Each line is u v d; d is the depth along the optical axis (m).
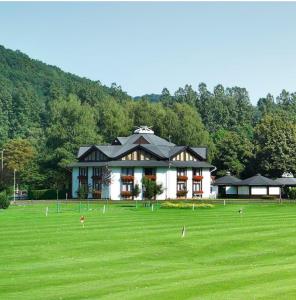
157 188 146.25
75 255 48.22
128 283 35.12
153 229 65.38
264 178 155.88
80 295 32.09
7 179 157.62
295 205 105.94
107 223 72.94
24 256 47.59
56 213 92.44
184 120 188.88
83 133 172.38
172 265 43.69
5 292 33.47
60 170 165.00
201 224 70.75
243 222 73.00
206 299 29.56
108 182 150.75
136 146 154.62
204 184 158.25
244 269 39.59
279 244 53.75
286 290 31.22
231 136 178.62
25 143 194.75
